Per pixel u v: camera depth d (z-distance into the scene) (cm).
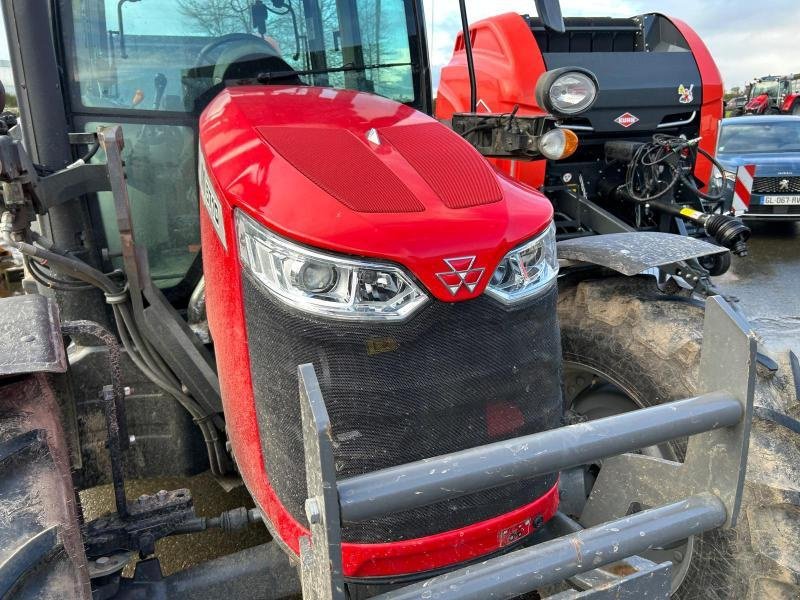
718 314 127
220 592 165
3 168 154
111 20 207
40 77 193
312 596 112
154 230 225
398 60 257
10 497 129
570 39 390
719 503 130
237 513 178
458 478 111
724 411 123
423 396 136
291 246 133
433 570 147
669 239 215
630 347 210
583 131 349
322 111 176
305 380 101
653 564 137
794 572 162
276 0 230
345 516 104
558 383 159
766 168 778
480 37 394
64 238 201
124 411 173
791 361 196
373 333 131
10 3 189
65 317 207
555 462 116
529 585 116
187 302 233
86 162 194
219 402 194
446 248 132
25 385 151
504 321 141
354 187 141
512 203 149
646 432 120
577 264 226
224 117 174
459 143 167
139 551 169
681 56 375
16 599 118
